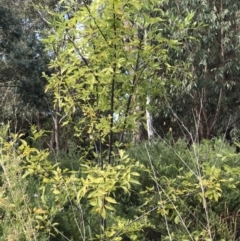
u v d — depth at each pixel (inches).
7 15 606.2
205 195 139.6
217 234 181.8
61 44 155.0
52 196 185.5
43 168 143.7
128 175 130.8
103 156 172.1
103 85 151.2
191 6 549.3
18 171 135.0
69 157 281.4
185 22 163.5
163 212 142.8
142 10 150.8
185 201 181.3
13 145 138.4
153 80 158.2
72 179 137.5
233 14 570.6
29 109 627.2
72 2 152.8
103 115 160.7
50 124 823.7
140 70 154.0
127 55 149.3
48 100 642.8
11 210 138.6
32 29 803.4
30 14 804.0
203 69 571.8
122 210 205.5
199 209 188.2
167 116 588.1
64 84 157.5
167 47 180.9
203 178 146.7
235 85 615.8
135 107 160.4
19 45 622.2
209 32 555.5
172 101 572.4
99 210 129.6
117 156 164.2
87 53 147.3
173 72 166.7
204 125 629.3
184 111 597.0
